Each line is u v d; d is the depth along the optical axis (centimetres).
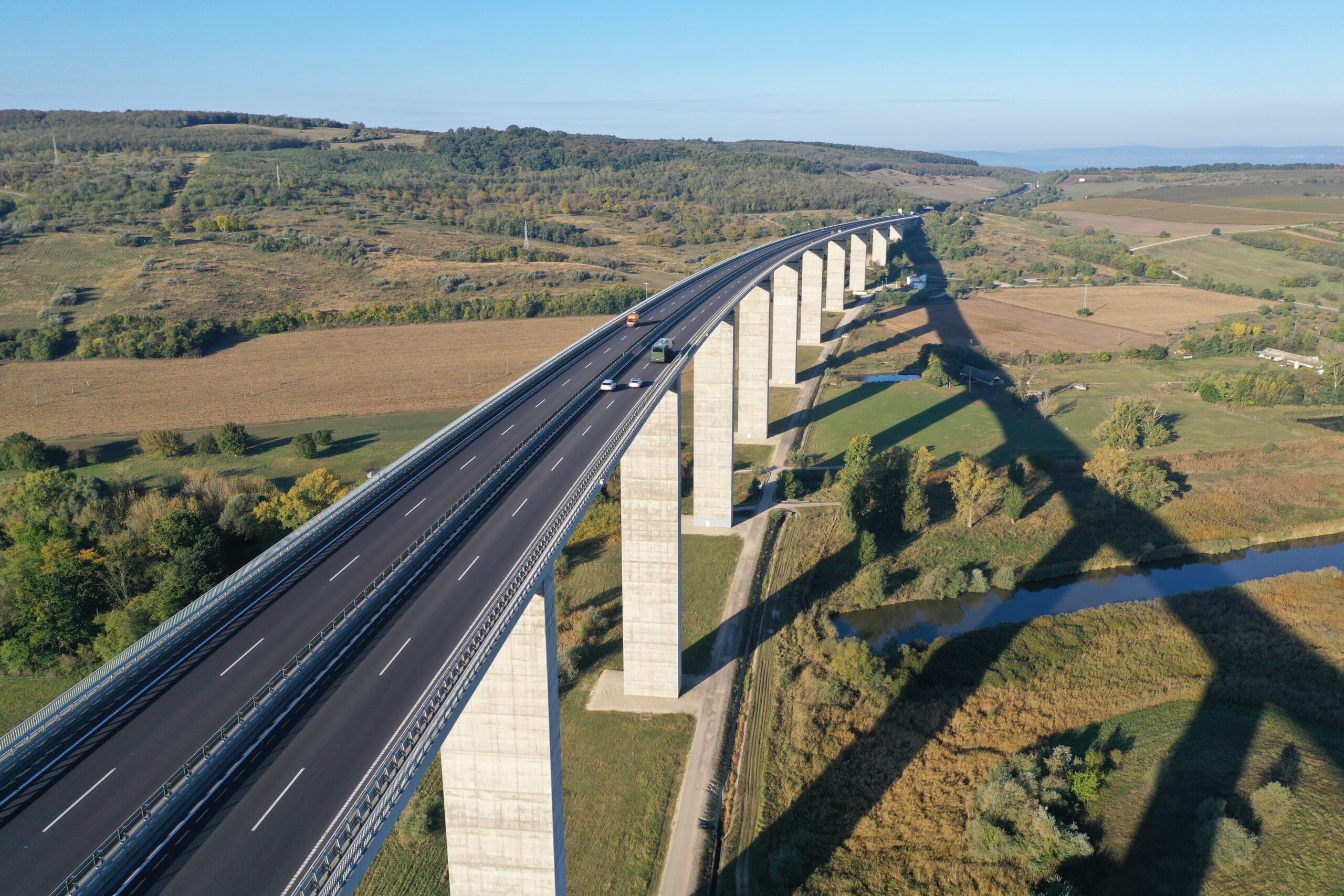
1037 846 4950
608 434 6406
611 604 7831
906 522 9362
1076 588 8494
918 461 9706
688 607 7812
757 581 8331
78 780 2958
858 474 9875
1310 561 8975
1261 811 5209
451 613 3994
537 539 4231
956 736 6056
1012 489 9488
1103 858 4988
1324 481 10600
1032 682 6656
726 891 4812
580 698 6556
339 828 2523
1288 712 6331
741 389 12150
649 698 6569
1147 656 7019
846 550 8938
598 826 5256
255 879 2564
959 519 9712
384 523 4956
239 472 10775
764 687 6650
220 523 8550
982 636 7319
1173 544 9175
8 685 6588
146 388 13975
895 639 7519
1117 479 9856
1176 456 11394
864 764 5784
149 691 3453
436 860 4925
